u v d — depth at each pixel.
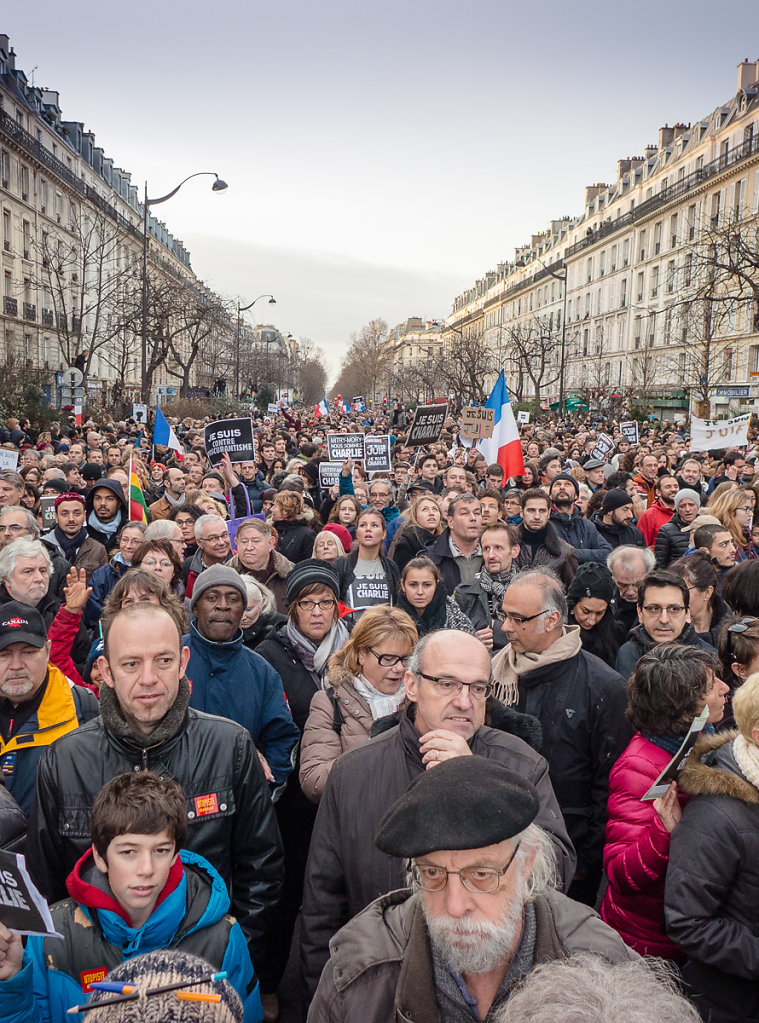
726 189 47.16
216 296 60.66
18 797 3.46
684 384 47.56
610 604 5.07
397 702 3.73
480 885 1.67
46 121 47.34
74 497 7.44
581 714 3.82
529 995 1.48
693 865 2.54
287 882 4.07
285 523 8.23
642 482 11.34
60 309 47.72
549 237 86.69
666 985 1.70
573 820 3.85
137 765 3.00
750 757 2.60
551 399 71.31
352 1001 1.89
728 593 4.60
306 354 146.88
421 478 11.82
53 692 3.60
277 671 4.49
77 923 2.49
